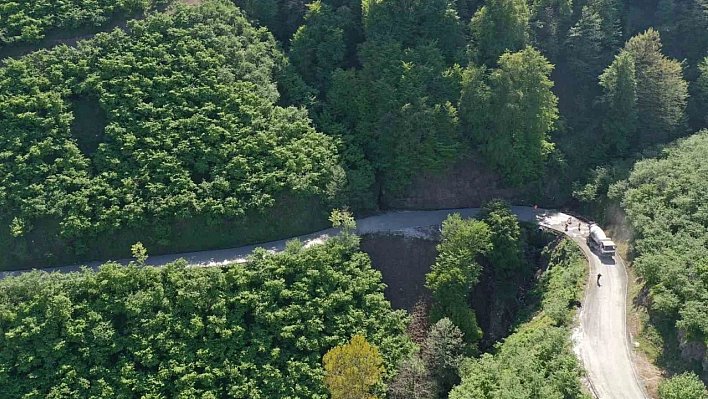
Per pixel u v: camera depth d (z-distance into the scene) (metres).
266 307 69.31
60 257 74.75
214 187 77.56
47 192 73.69
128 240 75.88
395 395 65.81
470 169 91.62
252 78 86.94
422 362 67.62
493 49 91.25
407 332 75.44
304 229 82.12
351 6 98.56
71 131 78.88
